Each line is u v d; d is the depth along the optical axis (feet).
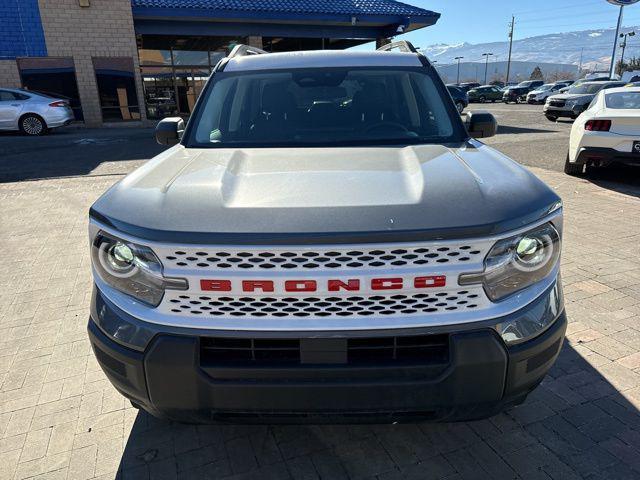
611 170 27.99
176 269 5.51
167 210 5.78
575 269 14.12
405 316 5.53
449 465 7.23
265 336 5.54
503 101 137.69
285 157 7.83
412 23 66.74
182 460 7.44
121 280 5.88
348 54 11.08
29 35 59.47
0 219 20.49
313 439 7.84
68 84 62.23
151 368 5.72
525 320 5.78
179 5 61.36
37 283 14.03
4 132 54.80
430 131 9.48
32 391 9.16
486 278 5.54
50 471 7.28
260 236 5.28
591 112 25.29
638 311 11.60
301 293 5.41
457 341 5.54
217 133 9.67
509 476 7.00
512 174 6.76
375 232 5.26
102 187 26.07
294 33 68.44
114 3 60.85
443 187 6.05
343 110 9.95
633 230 17.70
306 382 5.63
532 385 6.14
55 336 11.12
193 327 5.63
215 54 73.51
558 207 6.16
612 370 9.32
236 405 5.76
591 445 7.51
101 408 8.65
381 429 8.00
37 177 28.81
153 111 72.18
